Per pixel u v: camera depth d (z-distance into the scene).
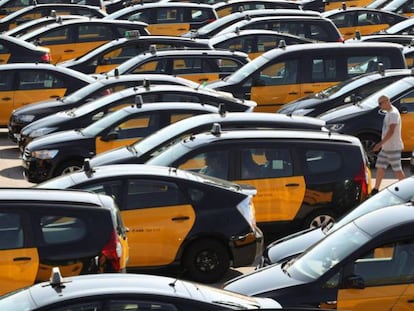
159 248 22.52
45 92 39.25
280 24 48.69
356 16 53.50
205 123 28.08
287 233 24.83
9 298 15.95
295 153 24.80
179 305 15.55
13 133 36.84
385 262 17.75
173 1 61.38
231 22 51.19
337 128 32.12
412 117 32.41
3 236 19.62
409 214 18.36
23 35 50.31
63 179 22.94
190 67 41.19
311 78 37.75
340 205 24.81
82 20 49.28
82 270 19.62
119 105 33.19
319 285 17.75
